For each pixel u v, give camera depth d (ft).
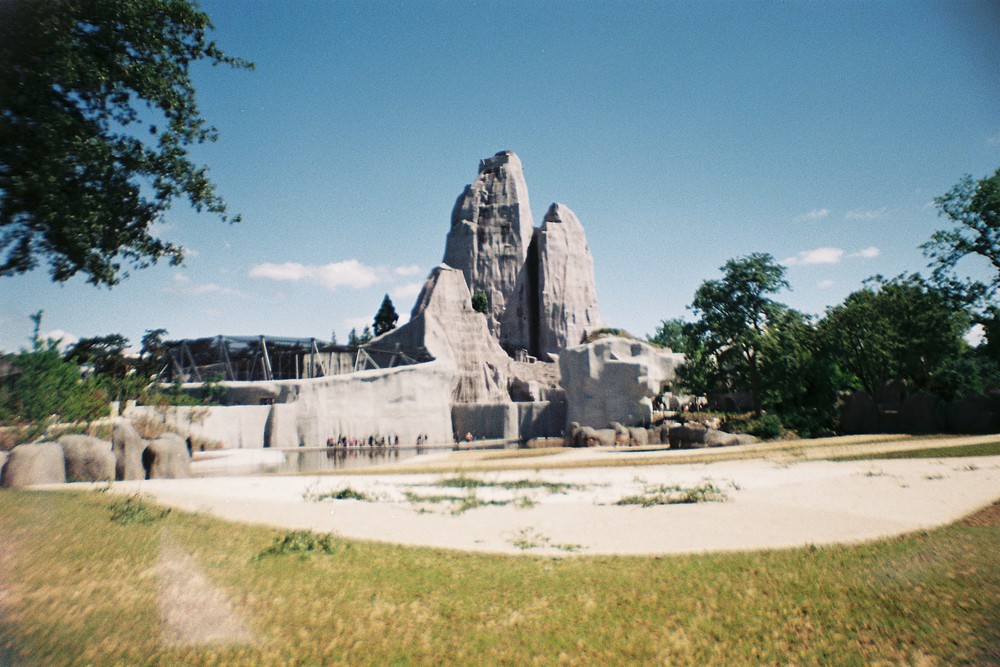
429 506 62.49
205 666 22.89
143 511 46.91
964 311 183.73
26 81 40.09
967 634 25.67
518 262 510.99
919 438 130.21
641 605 31.35
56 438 92.17
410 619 29.27
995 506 52.60
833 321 203.41
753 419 183.01
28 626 23.84
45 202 40.96
